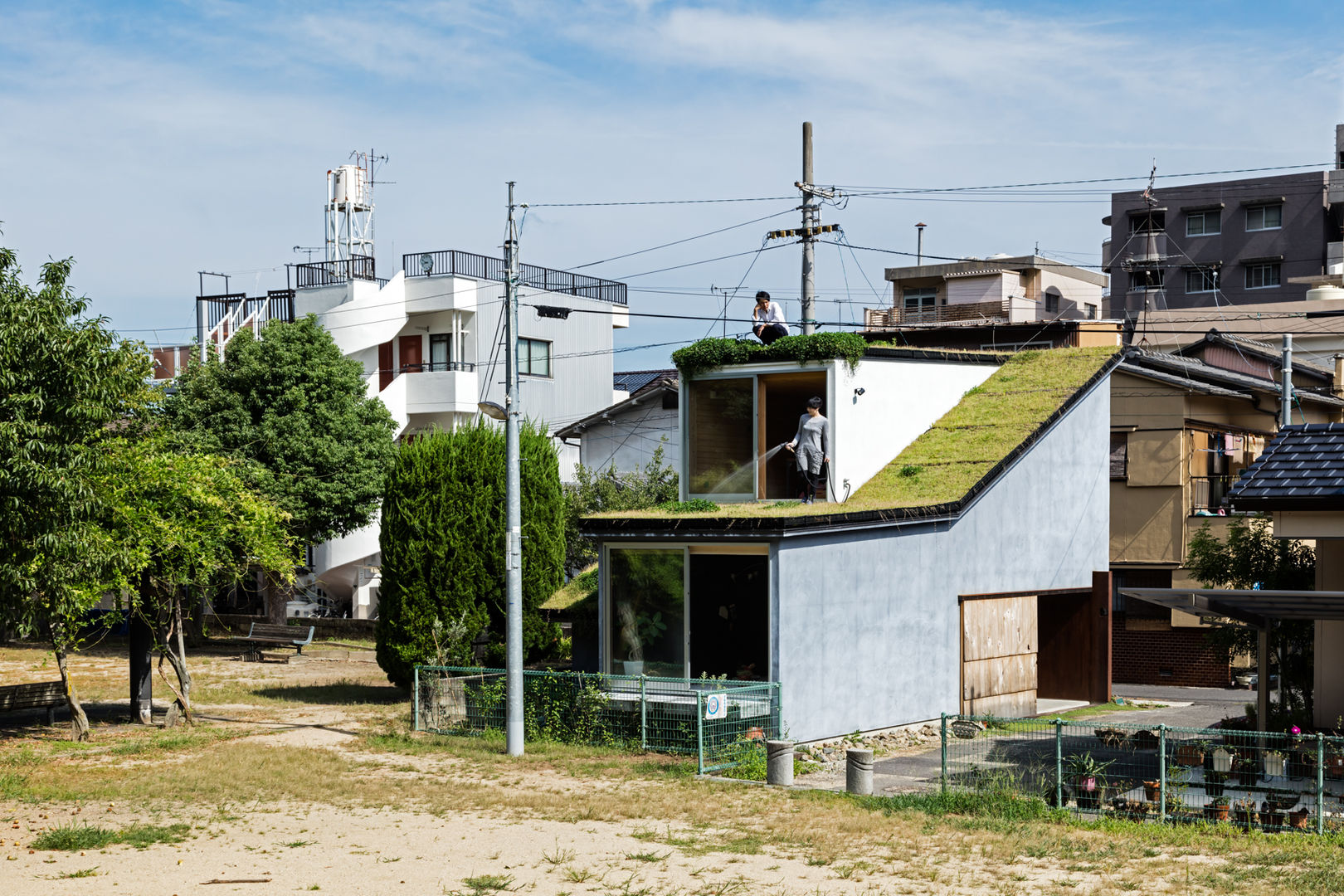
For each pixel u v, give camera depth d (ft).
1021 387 84.69
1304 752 48.98
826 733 62.54
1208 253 205.87
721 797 50.44
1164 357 111.45
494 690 66.59
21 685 68.74
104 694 85.66
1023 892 35.22
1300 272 197.88
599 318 154.51
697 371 76.38
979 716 72.74
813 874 37.65
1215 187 205.26
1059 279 195.21
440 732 66.69
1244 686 97.09
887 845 41.73
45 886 35.29
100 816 46.52
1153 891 35.19
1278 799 44.68
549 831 44.21
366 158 157.07
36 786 52.26
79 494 57.21
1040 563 78.79
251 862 39.19
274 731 68.69
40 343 56.29
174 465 67.26
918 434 80.53
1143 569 103.14
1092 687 82.99
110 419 61.26
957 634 71.87
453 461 75.82
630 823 45.70
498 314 140.46
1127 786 48.44
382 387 142.41
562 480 144.77
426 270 138.51
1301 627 59.52
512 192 63.26
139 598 66.85
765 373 74.38
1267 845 41.34
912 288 197.57
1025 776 53.36
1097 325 143.74
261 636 113.50
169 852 40.50
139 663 72.54
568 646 79.92
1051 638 84.99
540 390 145.59
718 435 76.18
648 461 129.90
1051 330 144.56
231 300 148.36
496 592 75.92
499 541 75.72
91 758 59.82
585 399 152.05
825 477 73.26
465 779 54.95
